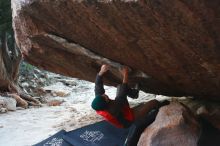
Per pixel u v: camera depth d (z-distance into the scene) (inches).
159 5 146.5
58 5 181.9
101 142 259.1
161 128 219.1
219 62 181.5
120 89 231.1
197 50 174.7
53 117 426.6
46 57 263.3
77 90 676.1
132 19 164.7
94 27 189.2
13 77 561.9
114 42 198.1
